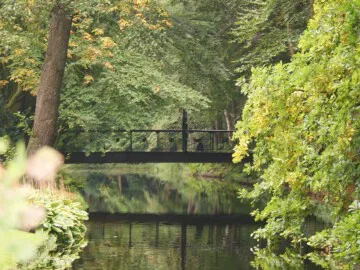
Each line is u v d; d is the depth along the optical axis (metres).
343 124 9.93
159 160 29.52
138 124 26.88
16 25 24.02
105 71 25.98
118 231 18.36
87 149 27.19
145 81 25.12
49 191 17.23
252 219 21.75
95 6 21.56
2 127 27.36
